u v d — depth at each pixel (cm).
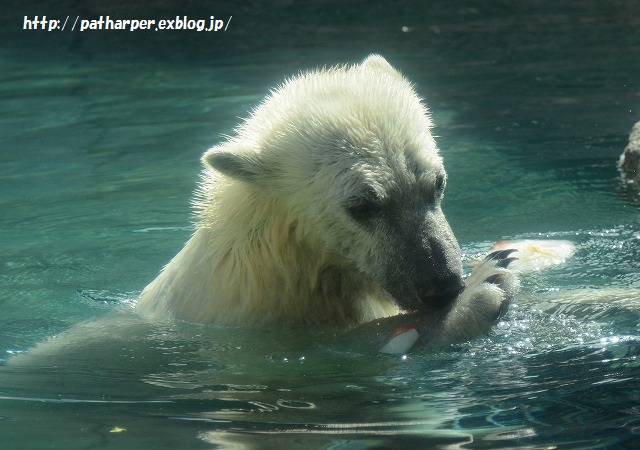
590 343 927
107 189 1590
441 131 1869
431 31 2761
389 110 1009
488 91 2125
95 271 1277
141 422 802
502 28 2762
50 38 2836
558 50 2466
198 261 1077
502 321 980
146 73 2430
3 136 1923
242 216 1044
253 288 1028
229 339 1012
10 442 766
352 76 1075
